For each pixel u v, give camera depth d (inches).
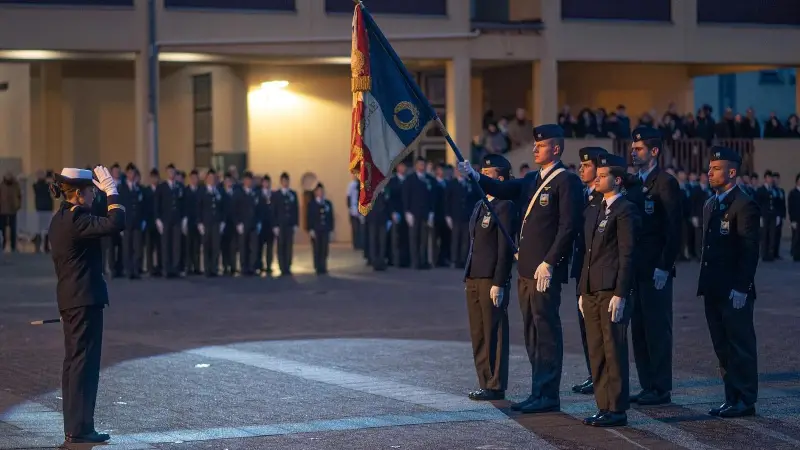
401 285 1085.1
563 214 496.1
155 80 1384.1
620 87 1768.0
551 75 1582.2
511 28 1565.0
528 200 513.7
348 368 620.1
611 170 475.2
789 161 1641.2
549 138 506.9
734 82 2180.1
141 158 1401.3
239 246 1196.5
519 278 512.7
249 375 599.2
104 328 790.5
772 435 456.4
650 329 519.5
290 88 1593.3
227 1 1429.6
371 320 826.2
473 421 485.1
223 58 1467.8
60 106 1664.6
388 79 514.3
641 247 521.0
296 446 440.5
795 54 1683.1
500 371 527.5
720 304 496.4
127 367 626.8
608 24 1604.3
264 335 751.7
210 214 1178.0
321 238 1208.2
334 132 1615.4
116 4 1384.1
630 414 498.9
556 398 505.4
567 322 802.8
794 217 1371.8
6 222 1524.4
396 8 1509.6
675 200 519.8
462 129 1542.8
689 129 1605.6
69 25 1374.3
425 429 469.1
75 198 454.9
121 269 1179.9
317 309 896.3
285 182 1210.0
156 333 764.6
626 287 468.4
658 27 1624.0
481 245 529.0
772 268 1254.3
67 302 447.8
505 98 1723.7
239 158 1584.6
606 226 474.9
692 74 1792.6
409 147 514.0
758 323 784.3
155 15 1386.6
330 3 1470.2
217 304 935.0
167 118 1683.1
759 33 1665.8
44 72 1657.2
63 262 449.7
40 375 604.1
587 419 475.8
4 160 1732.3
